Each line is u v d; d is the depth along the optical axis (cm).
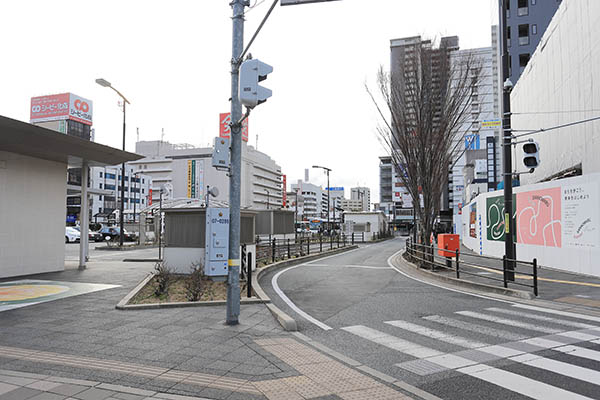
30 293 1013
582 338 642
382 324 745
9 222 1340
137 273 1438
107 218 6719
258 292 1014
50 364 501
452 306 916
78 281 1228
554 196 1536
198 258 1241
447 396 418
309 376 468
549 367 505
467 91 1628
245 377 462
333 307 904
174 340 610
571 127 1964
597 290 1075
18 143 1249
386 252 2839
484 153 5169
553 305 916
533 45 4434
